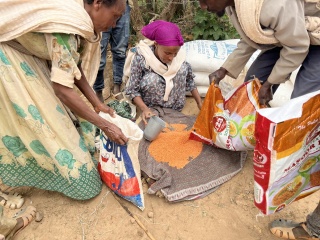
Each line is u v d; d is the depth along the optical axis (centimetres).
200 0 188
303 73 205
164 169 246
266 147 158
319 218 193
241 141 238
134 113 313
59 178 226
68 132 210
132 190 224
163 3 426
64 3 166
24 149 217
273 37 183
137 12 413
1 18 166
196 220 226
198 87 336
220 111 244
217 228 221
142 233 217
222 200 240
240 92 234
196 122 263
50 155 209
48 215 230
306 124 161
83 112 192
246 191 247
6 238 210
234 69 255
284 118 153
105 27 188
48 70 207
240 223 224
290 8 167
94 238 216
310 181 192
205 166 255
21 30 168
